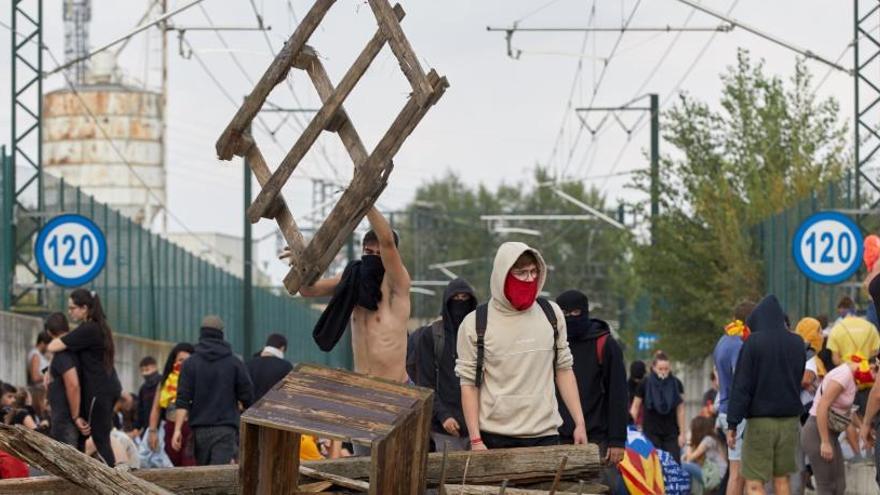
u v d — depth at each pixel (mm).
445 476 10062
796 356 15711
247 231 45219
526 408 12062
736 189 40875
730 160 41250
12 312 32750
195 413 18375
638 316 55031
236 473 10016
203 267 47531
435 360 13641
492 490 9805
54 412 17297
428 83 9250
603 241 109312
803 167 39812
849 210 28594
